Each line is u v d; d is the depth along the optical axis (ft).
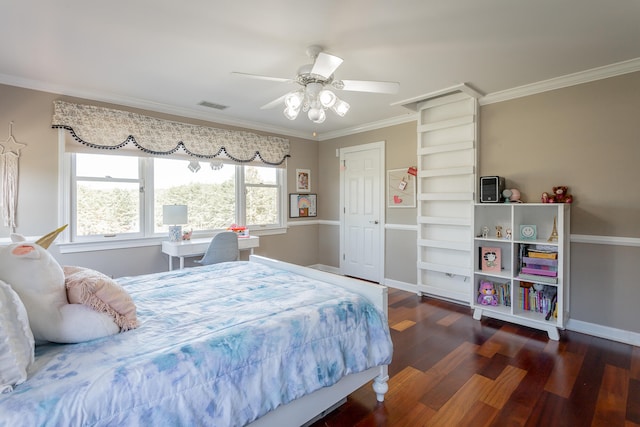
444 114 12.28
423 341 9.08
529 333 9.57
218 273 8.23
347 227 16.53
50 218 10.29
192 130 13.08
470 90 10.63
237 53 8.20
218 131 13.83
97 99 11.00
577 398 6.50
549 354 8.30
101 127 10.98
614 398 6.49
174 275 7.98
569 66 8.98
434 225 12.81
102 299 4.65
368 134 15.39
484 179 10.82
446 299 12.74
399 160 14.20
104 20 6.71
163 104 12.20
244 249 14.76
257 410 4.39
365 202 15.69
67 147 10.50
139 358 3.92
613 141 9.05
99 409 3.37
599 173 9.28
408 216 13.98
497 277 10.91
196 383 3.99
